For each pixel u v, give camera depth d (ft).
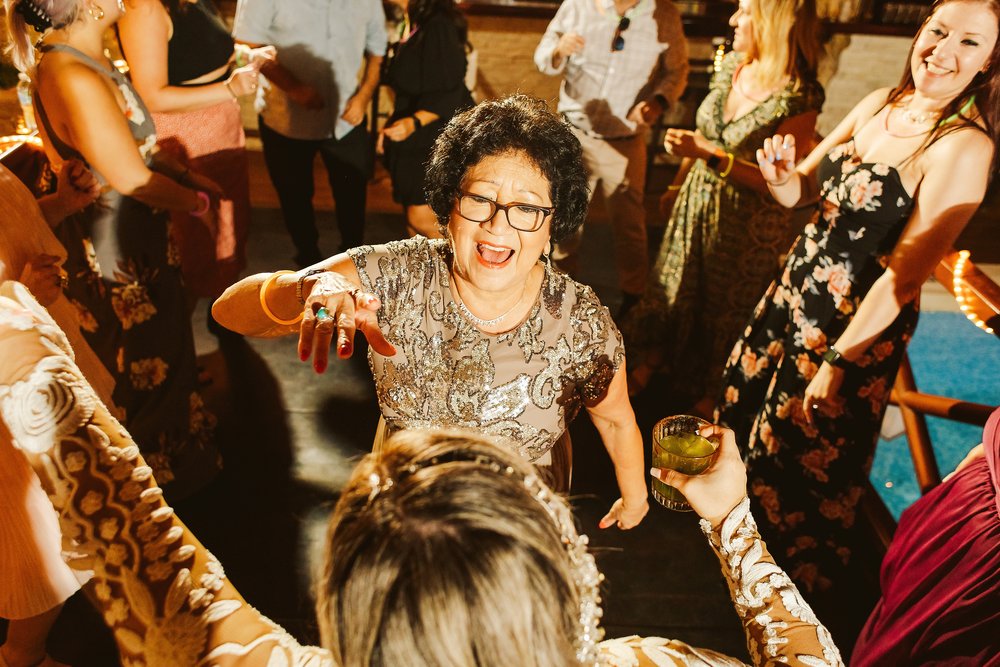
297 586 7.85
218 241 11.19
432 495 1.94
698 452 4.77
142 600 2.26
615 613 7.91
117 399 7.79
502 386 4.83
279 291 4.48
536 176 4.19
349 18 11.10
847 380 7.30
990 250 15.83
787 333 7.83
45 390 2.38
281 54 11.14
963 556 5.82
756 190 9.61
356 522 1.96
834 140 7.83
